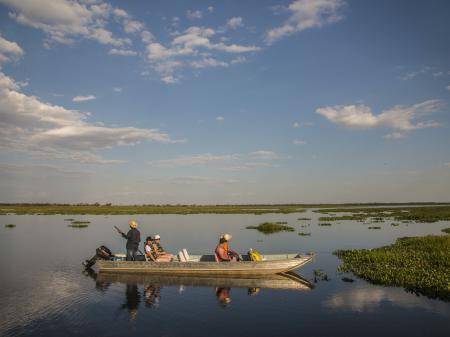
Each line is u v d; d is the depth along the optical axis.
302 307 11.94
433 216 54.16
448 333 9.59
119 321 10.83
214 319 10.92
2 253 23.45
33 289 14.50
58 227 42.19
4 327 10.40
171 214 77.88
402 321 10.48
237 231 37.38
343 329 9.98
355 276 16.30
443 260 17.16
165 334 9.82
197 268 16.67
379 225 42.88
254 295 13.44
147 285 15.08
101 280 15.94
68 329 10.23
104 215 70.75
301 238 30.73
